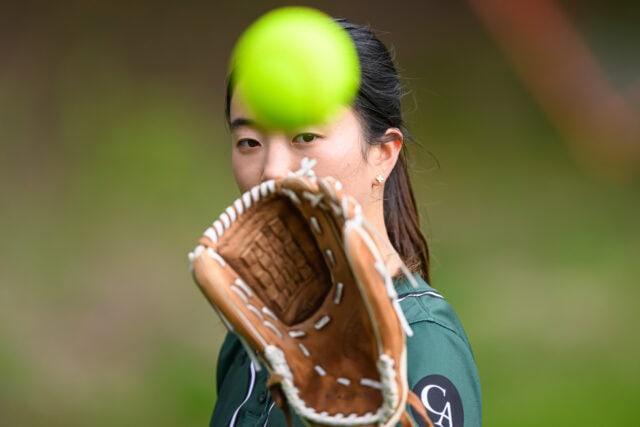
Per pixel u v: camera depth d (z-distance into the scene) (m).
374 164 7.89
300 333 6.70
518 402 22.28
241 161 7.67
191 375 25.05
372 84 7.74
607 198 37.69
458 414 7.04
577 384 23.09
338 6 51.09
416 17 51.34
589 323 26.38
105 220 33.53
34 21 46.03
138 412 23.45
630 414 21.78
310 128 7.34
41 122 40.34
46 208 34.34
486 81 47.38
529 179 39.28
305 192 6.44
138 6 47.75
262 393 8.26
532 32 48.44
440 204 35.72
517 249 31.58
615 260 30.58
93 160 37.53
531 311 27.05
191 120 41.75
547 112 45.81
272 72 6.98
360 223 6.17
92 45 45.47
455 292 28.06
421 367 7.12
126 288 29.34
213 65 46.28
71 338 26.66
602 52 47.78
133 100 42.50
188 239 32.56
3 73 43.38
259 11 49.56
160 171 36.69
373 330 6.18
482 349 24.84
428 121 44.25
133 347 26.47
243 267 6.76
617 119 45.09
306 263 6.83
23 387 24.23
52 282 29.38
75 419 23.20
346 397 6.47
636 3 48.69
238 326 6.60
